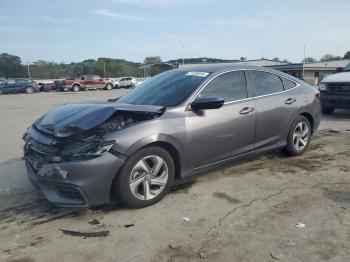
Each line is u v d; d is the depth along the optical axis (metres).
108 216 4.12
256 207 4.23
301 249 3.34
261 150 5.60
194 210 4.20
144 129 4.19
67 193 4.01
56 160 3.93
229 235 3.61
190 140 4.59
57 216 4.18
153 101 4.92
